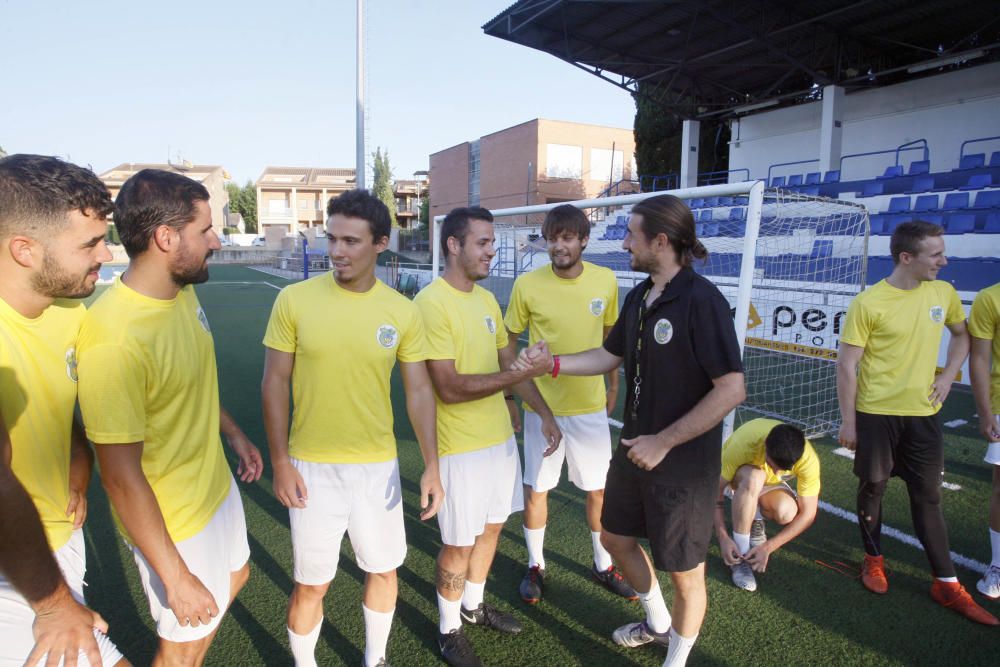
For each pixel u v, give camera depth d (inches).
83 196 49.1
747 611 100.2
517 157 1273.4
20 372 52.2
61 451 57.2
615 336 87.2
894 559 117.0
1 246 48.4
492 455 88.4
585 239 106.3
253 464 77.5
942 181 417.4
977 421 200.5
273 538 126.0
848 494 146.8
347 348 73.5
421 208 1798.7
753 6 427.8
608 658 88.8
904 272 100.0
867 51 500.4
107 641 55.1
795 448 101.7
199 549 63.4
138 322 55.6
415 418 81.0
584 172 1280.8
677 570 74.5
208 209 59.3
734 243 339.0
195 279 59.1
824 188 477.4
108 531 128.0
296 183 2237.9
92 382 52.8
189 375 61.9
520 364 85.4
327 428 75.2
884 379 100.7
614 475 81.7
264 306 569.9
